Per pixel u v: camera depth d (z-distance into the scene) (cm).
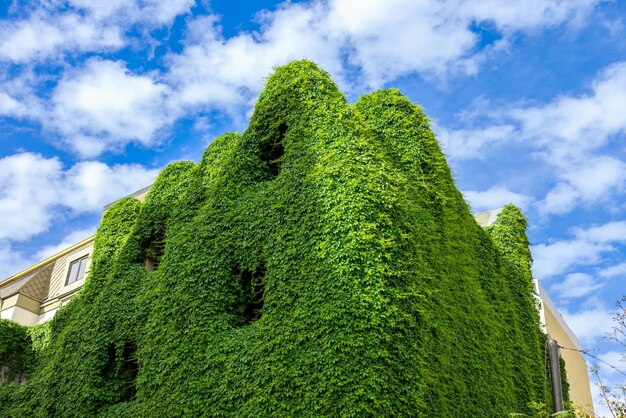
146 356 1677
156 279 1898
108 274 2214
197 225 1825
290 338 1396
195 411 1476
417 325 1385
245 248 1678
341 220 1466
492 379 1845
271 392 1359
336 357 1298
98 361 1888
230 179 1856
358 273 1386
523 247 2725
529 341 2370
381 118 1966
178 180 2311
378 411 1231
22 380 2458
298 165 1673
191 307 1648
